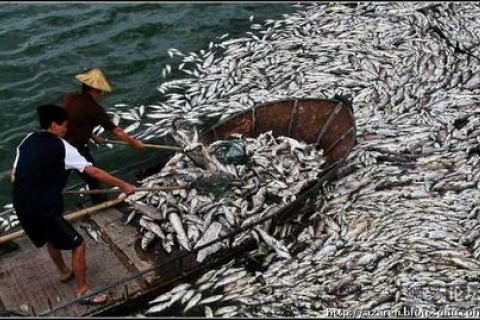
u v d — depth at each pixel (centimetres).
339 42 1155
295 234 689
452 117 909
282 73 1064
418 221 700
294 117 833
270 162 744
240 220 672
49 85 1083
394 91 992
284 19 1319
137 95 1055
